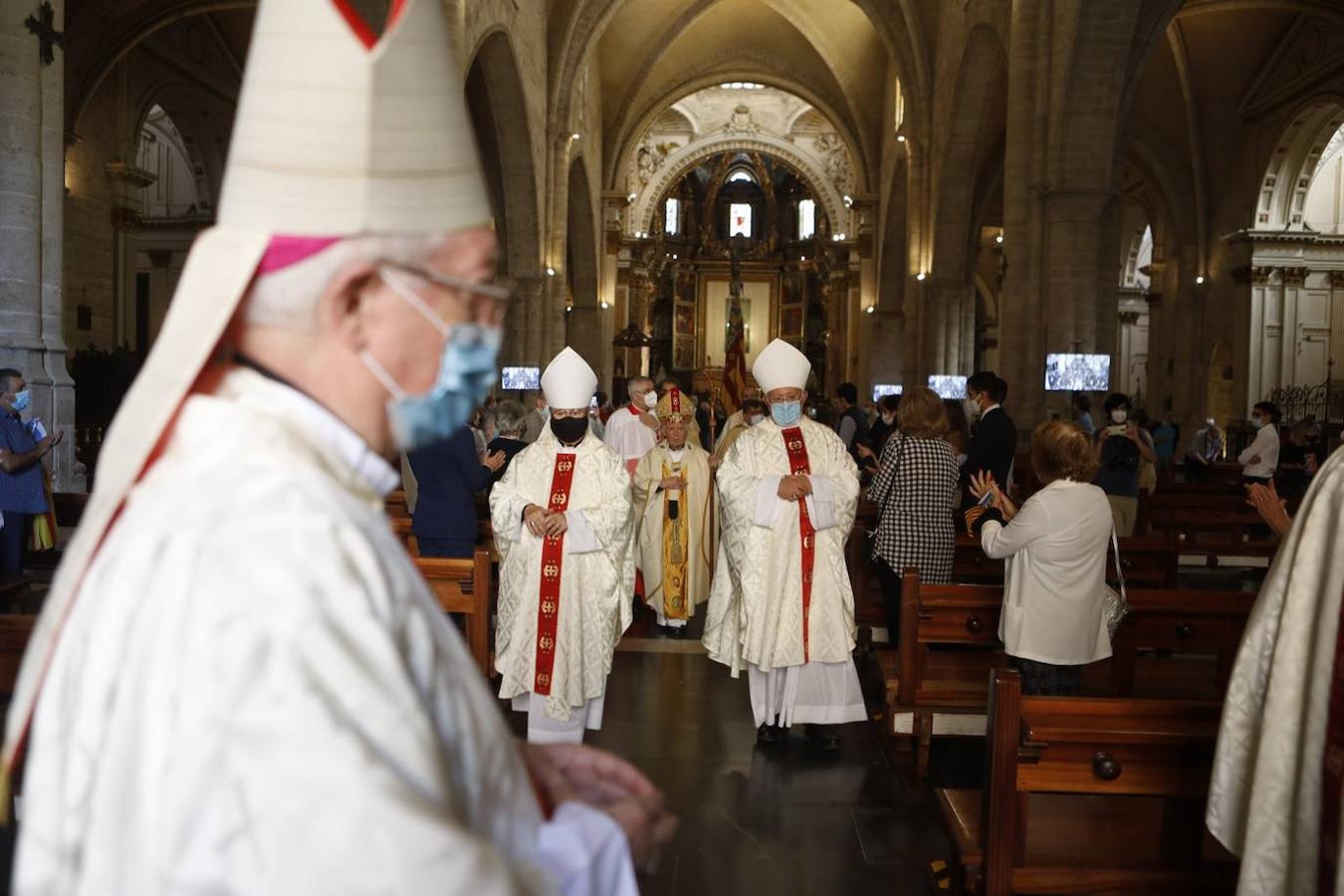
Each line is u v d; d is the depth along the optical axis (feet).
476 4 54.08
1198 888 11.13
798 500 18.76
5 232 29.19
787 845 15.12
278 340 3.15
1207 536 37.68
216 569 2.64
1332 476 6.94
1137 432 30.68
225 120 75.56
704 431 63.16
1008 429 25.43
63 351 30.68
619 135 112.47
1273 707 6.93
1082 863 11.28
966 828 12.19
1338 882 6.31
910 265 78.38
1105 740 10.69
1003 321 50.44
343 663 2.54
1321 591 6.83
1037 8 49.24
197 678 2.52
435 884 2.40
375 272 3.12
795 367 19.29
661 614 29.12
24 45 29.35
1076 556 14.89
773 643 18.69
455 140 3.28
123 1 56.13
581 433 18.57
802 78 109.29
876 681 24.00
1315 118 71.10
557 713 17.70
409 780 2.53
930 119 76.84
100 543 3.02
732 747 19.45
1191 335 82.07
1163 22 46.47
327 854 2.34
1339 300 76.43
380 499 3.30
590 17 79.71
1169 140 81.10
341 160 3.05
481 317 3.39
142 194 85.92
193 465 2.92
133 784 2.52
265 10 3.19
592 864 3.54
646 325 157.28
